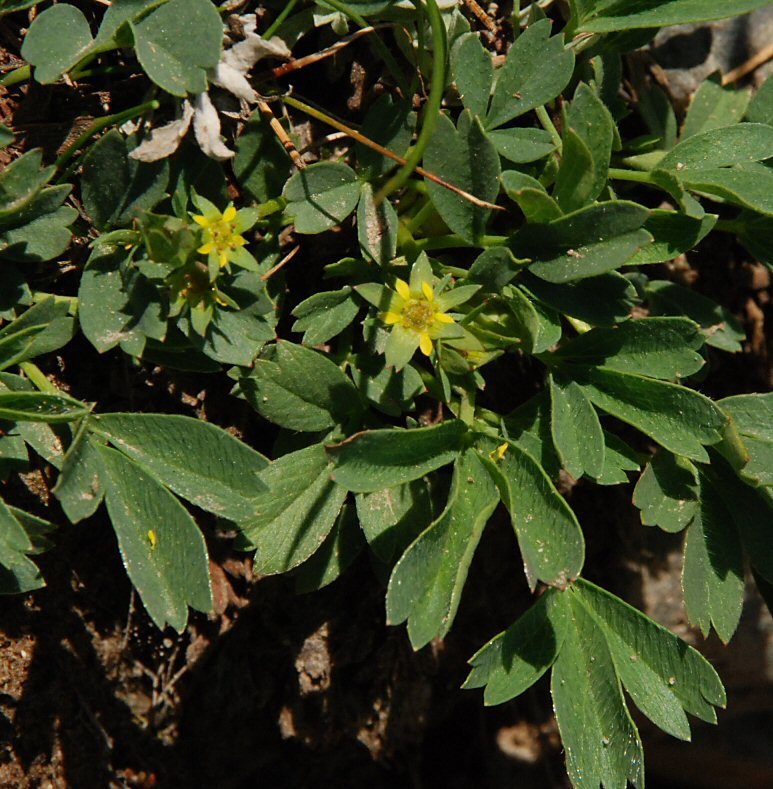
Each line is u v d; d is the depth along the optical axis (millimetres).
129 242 229
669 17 237
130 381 244
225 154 232
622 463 236
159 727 258
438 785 289
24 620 246
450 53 243
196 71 227
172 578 226
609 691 233
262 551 233
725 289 270
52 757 250
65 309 230
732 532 238
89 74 238
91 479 226
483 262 232
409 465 229
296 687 260
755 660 278
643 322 235
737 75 265
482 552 266
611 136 231
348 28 245
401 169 235
